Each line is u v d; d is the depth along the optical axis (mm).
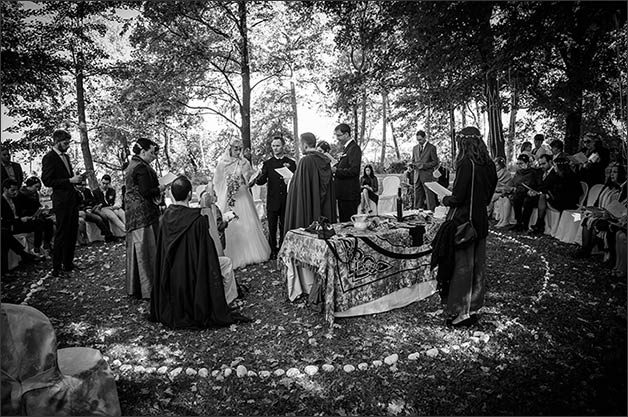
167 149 17984
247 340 3523
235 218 5398
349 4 12117
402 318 3906
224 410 2586
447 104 11547
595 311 3820
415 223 4496
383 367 3010
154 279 3918
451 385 2760
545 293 4277
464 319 3611
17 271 5883
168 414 2553
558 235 6949
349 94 12867
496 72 9656
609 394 2561
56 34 13844
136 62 14398
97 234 8266
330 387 2779
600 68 10461
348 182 5652
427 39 9648
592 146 7367
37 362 2115
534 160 9047
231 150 5750
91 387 2287
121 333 3732
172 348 3414
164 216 3877
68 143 5598
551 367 2912
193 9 11820
